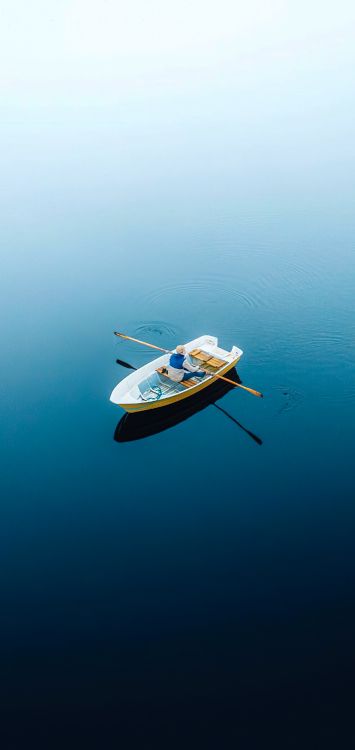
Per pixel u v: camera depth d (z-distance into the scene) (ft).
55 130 106.63
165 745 32.37
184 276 72.95
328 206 84.28
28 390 57.21
